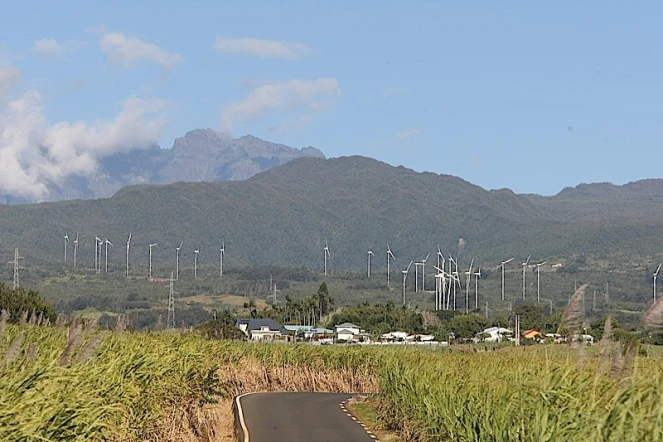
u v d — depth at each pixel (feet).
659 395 47.96
